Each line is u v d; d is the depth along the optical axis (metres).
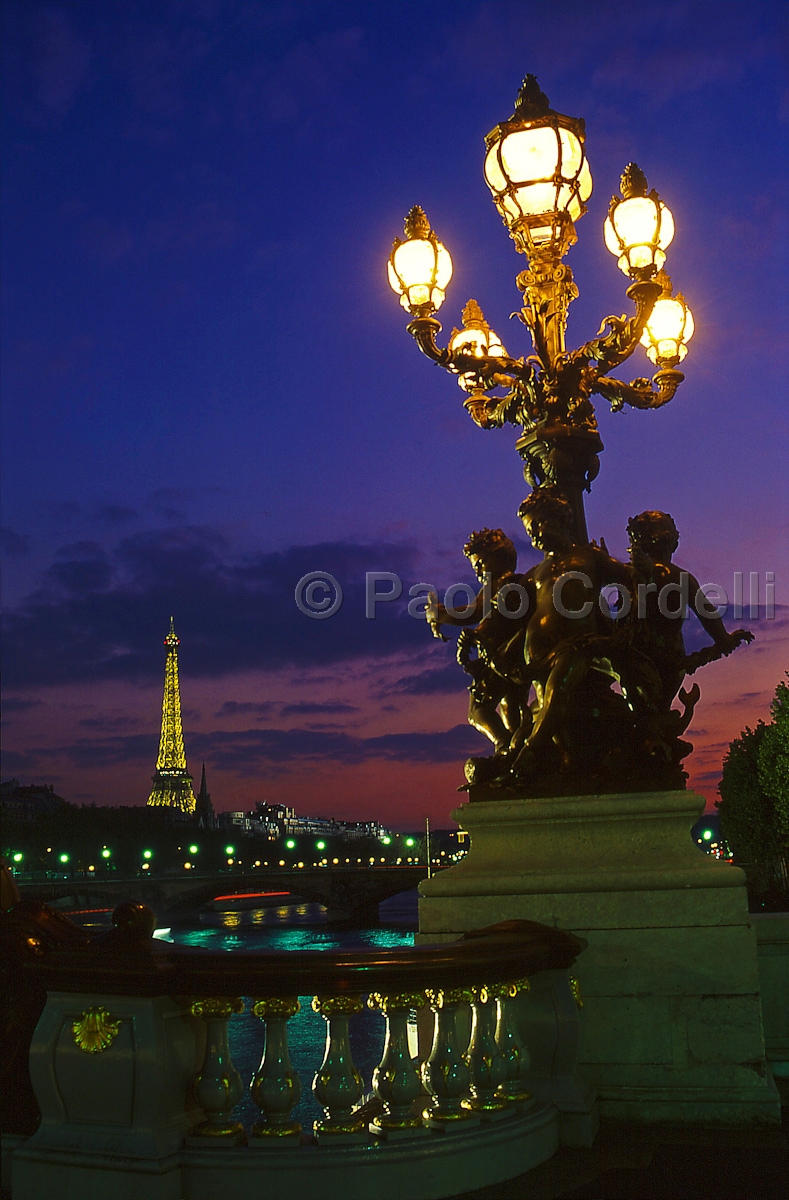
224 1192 5.14
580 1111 6.12
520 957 5.81
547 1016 6.31
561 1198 5.27
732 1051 6.68
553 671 7.53
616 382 8.97
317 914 191.00
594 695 7.83
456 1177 5.32
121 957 5.37
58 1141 5.38
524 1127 5.71
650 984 6.87
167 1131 5.28
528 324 8.58
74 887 121.62
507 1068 5.82
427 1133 5.41
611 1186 5.44
